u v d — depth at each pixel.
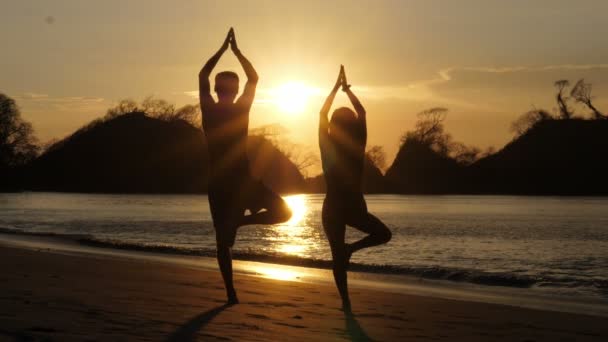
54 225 41.22
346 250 7.46
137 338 5.37
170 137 157.12
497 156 151.75
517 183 147.88
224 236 7.23
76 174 153.00
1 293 7.89
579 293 12.52
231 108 7.09
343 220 7.40
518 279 14.58
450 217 56.50
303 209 78.62
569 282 14.21
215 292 8.97
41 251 18.55
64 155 156.75
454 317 7.83
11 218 50.69
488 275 15.23
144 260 17.30
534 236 32.56
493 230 37.41
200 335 5.62
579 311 9.99
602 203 98.56
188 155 154.75
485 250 24.56
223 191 7.05
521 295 12.07
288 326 6.36
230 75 7.19
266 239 30.73
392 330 6.53
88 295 8.05
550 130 146.88
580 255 22.98
